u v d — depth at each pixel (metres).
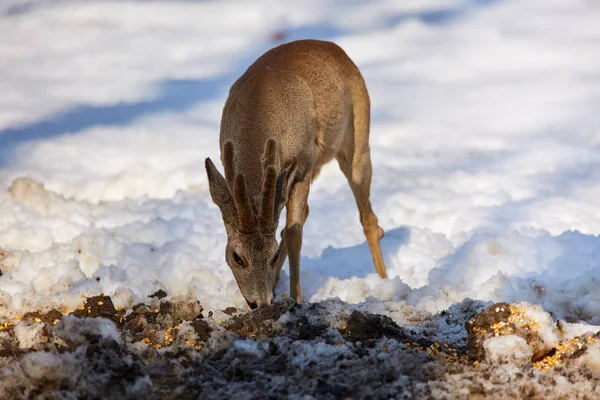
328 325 10.88
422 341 10.57
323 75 14.05
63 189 19.42
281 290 13.88
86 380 8.99
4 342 10.47
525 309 10.24
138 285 13.06
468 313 11.60
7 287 12.80
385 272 14.92
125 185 19.64
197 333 10.66
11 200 17.09
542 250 14.99
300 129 13.12
